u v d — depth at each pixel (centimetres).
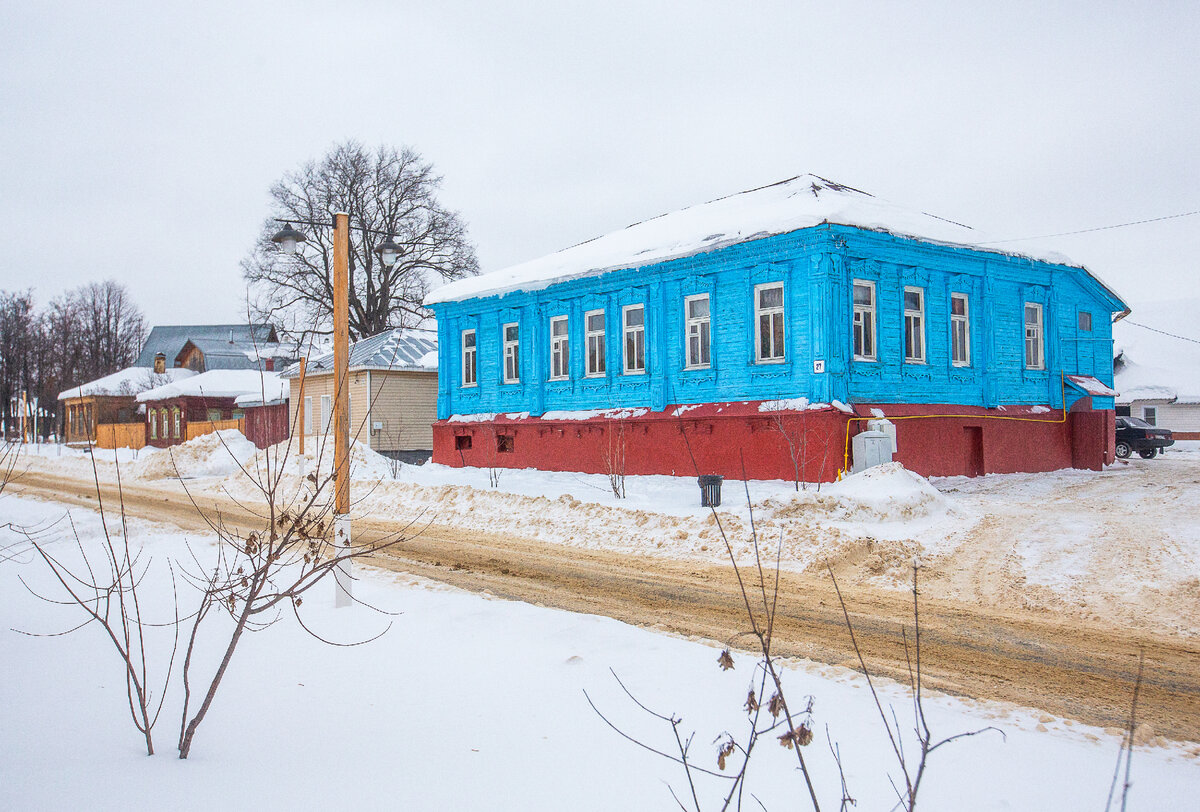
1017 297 2155
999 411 2047
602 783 417
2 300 7381
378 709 523
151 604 846
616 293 2166
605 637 714
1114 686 642
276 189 4728
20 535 1398
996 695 613
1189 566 962
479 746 463
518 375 2475
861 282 1811
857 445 1670
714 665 642
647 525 1380
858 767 444
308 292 4788
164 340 9669
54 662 621
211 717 503
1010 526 1254
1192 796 422
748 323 1858
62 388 6606
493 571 1123
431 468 2522
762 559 1159
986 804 402
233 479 2545
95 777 399
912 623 834
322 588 936
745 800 400
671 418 1970
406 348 3547
